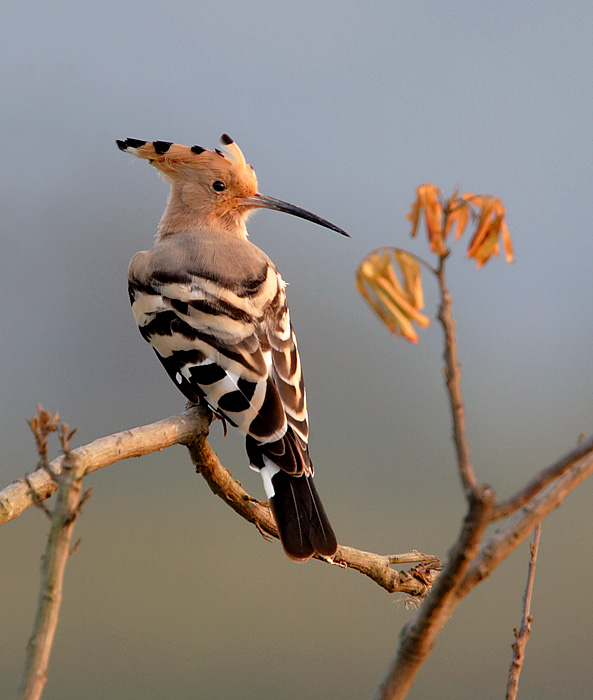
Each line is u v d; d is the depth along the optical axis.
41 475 4.83
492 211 2.87
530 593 4.35
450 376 2.72
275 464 6.23
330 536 5.87
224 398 6.55
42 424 3.34
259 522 6.09
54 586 2.96
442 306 2.73
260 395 6.54
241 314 6.93
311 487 6.14
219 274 7.17
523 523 2.98
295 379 6.90
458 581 2.76
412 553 6.04
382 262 2.85
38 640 2.93
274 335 7.01
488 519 2.68
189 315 6.93
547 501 2.99
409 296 2.83
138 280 7.36
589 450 2.65
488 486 2.69
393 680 2.90
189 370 6.76
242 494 6.06
